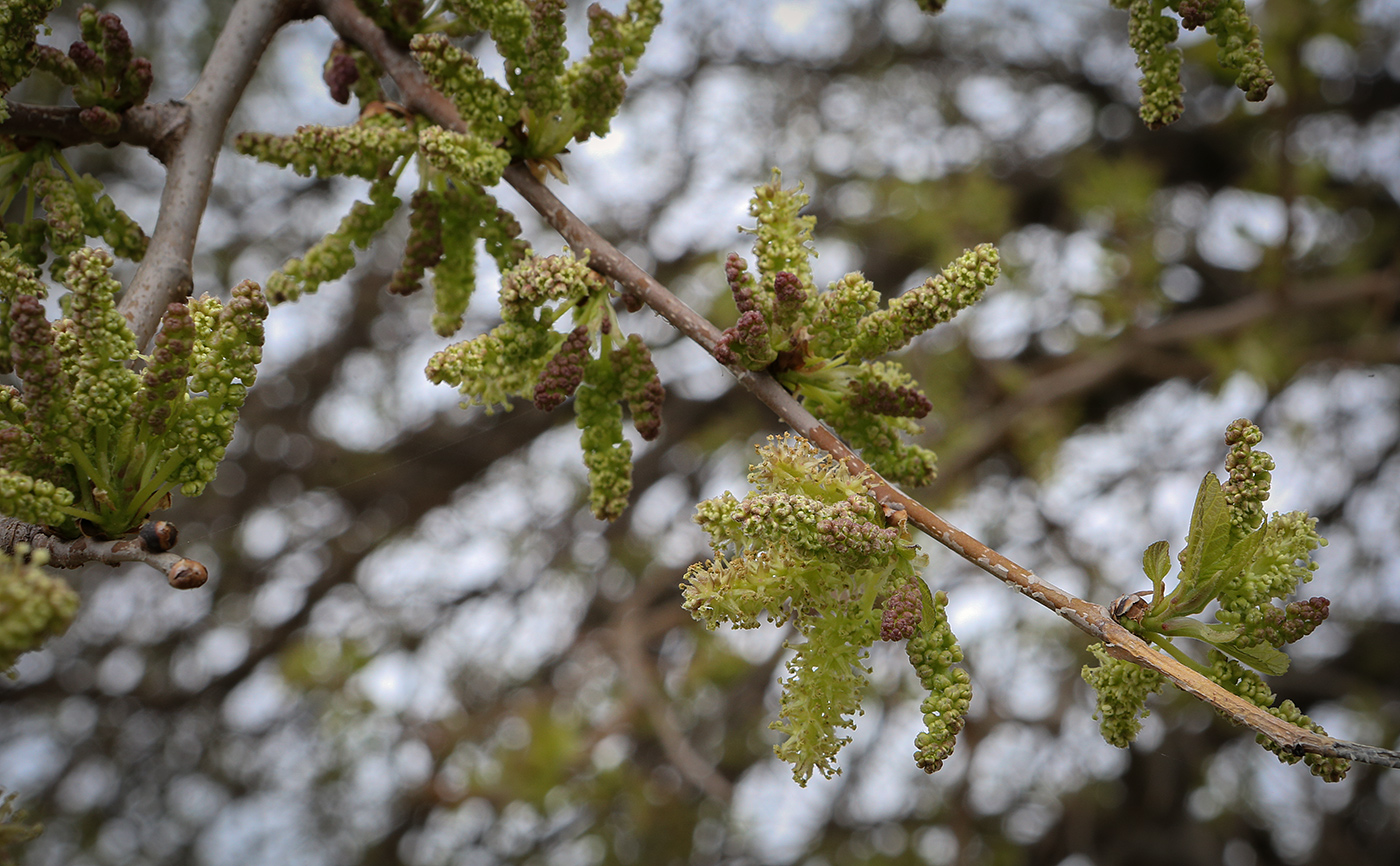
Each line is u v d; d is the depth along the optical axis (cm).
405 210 545
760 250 148
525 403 582
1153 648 127
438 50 161
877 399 153
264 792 536
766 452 135
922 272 619
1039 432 493
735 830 516
